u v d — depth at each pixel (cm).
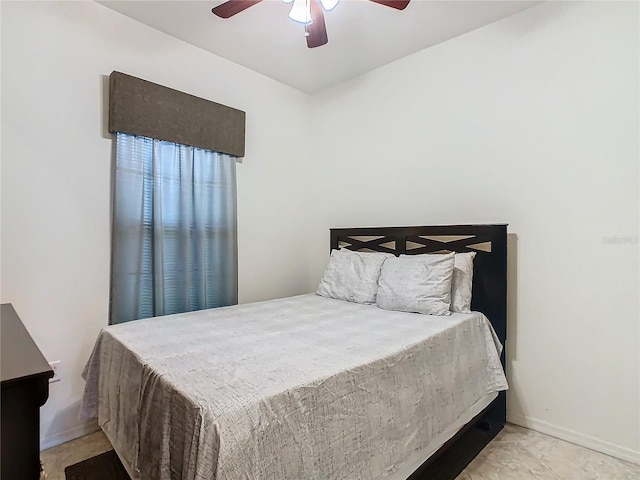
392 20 230
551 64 212
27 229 192
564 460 186
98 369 185
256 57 277
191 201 252
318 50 267
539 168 217
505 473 175
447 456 185
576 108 204
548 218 214
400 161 285
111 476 169
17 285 189
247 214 298
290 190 332
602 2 195
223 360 137
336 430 119
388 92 291
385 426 136
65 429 204
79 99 208
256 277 305
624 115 189
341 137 326
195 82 261
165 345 156
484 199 240
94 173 213
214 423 94
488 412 219
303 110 344
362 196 310
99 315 215
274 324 195
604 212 195
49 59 197
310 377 120
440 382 168
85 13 210
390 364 144
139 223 226
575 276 204
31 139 192
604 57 195
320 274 345
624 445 188
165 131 233
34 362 87
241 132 281
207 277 262
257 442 98
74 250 207
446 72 257
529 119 221
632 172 186
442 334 178
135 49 230
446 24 236
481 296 230
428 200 268
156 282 230
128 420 143
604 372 195
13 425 79
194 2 212
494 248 224
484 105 239
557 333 210
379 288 244
